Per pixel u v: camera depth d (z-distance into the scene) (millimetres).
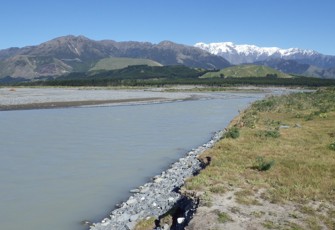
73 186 23016
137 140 40094
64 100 98375
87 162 29453
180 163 28609
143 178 25031
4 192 21672
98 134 43750
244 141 31172
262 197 17453
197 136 43406
